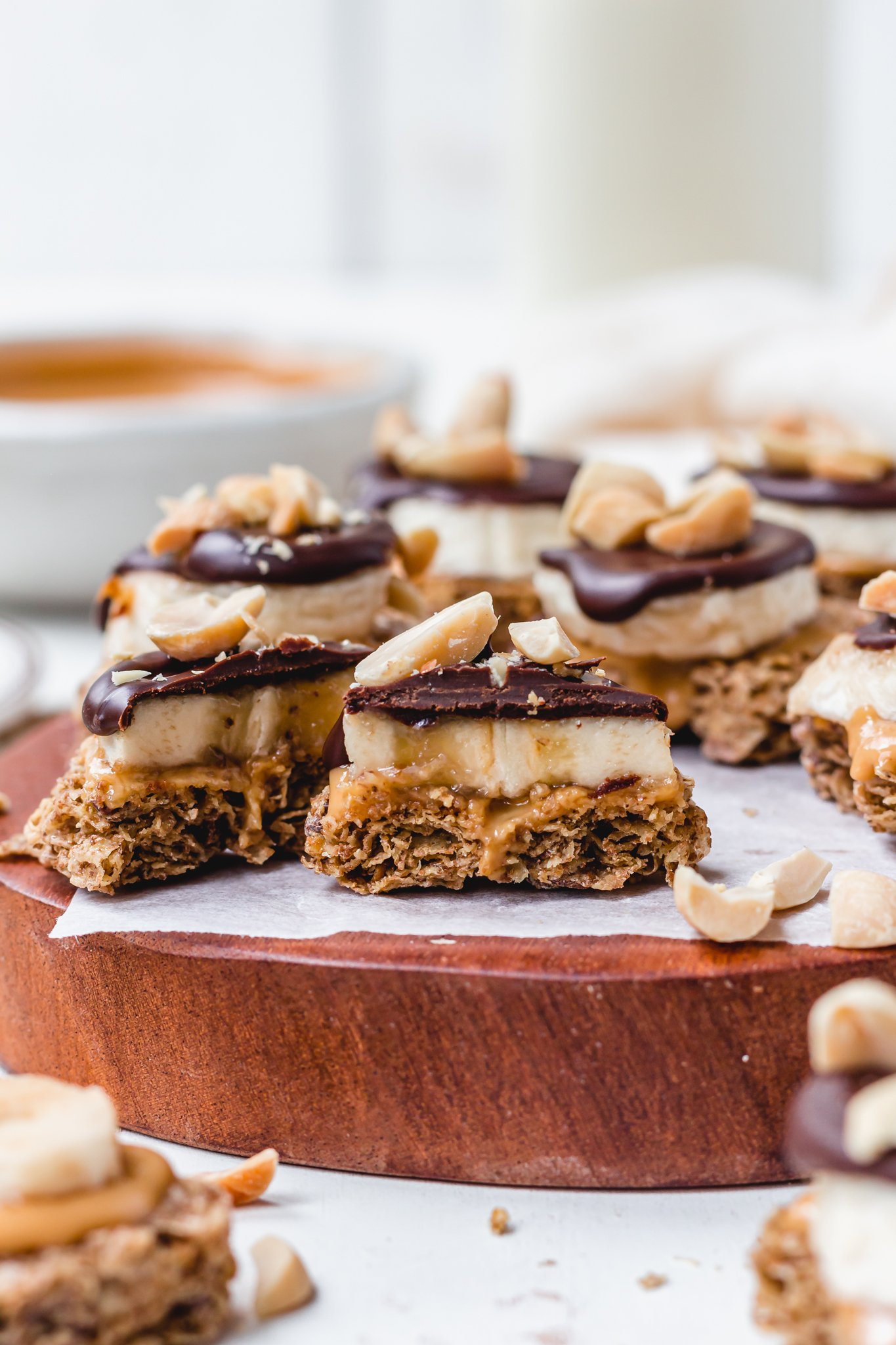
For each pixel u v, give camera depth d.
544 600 0.28
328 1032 0.22
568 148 0.58
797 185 0.58
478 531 0.29
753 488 0.30
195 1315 0.20
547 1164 0.22
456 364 0.61
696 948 0.22
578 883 0.23
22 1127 0.20
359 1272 0.21
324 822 0.23
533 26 0.58
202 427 0.35
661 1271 0.21
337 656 0.24
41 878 0.24
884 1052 0.19
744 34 0.56
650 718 0.23
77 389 0.41
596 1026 0.22
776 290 0.52
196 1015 0.22
